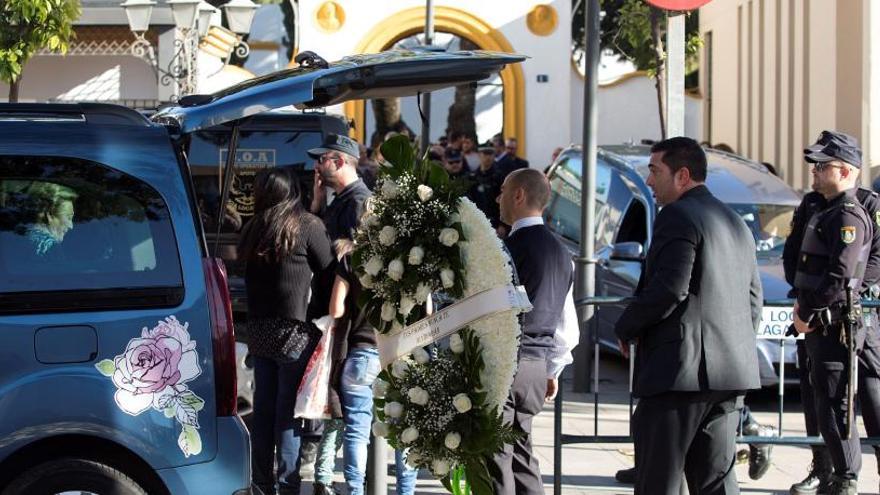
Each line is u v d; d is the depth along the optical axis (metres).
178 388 5.02
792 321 7.48
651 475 5.62
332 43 23.14
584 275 10.52
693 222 5.50
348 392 6.67
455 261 4.79
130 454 5.05
